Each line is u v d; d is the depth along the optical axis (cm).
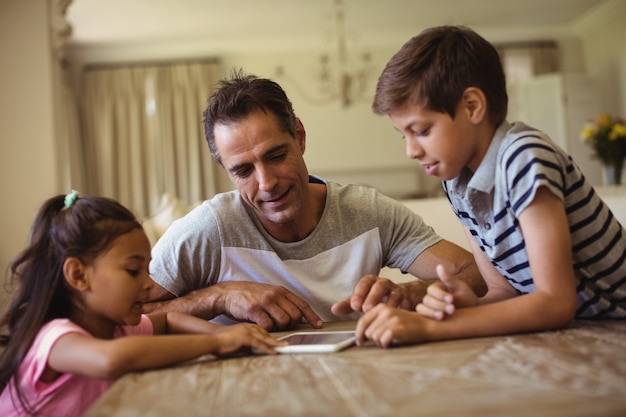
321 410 59
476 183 108
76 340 96
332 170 886
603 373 66
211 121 141
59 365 96
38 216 113
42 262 110
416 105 103
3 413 104
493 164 106
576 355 76
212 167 845
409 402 59
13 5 343
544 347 83
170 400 67
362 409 58
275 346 100
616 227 113
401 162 890
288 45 872
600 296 113
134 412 62
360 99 871
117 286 108
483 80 103
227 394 68
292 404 62
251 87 139
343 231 161
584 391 59
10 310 112
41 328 105
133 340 90
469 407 56
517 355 78
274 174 139
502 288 129
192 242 156
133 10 716
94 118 837
